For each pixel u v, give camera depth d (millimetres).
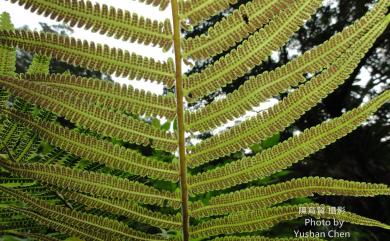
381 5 341
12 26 388
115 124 372
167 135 376
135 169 376
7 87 352
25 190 432
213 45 362
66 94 364
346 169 2162
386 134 2254
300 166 2139
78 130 474
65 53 359
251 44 359
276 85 362
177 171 379
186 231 379
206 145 375
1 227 385
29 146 437
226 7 357
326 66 355
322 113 2846
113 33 356
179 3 356
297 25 352
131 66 364
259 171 371
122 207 377
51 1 349
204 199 828
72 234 374
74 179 368
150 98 371
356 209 1929
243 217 378
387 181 2145
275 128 365
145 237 381
